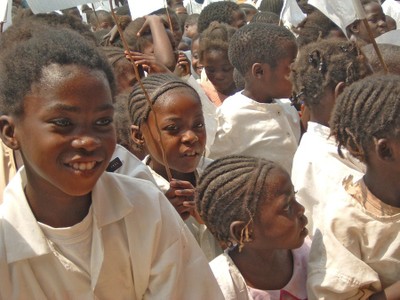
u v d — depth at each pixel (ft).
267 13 16.99
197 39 15.83
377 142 6.16
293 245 6.20
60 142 4.48
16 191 4.88
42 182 4.76
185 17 22.57
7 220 4.83
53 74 4.50
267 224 6.15
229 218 6.27
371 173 6.31
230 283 6.19
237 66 10.75
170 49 11.90
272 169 6.26
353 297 6.14
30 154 4.59
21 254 4.75
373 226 6.18
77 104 4.48
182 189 7.43
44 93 4.48
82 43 4.73
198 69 15.83
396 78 6.38
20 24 7.21
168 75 8.24
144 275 5.03
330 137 7.81
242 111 10.24
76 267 4.86
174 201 7.38
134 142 8.34
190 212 7.42
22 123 4.60
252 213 6.16
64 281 4.87
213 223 6.44
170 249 5.08
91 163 4.56
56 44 4.63
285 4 15.61
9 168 7.16
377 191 6.26
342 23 9.69
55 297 4.88
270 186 6.15
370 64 8.75
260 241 6.21
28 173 4.82
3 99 4.68
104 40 13.33
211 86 13.35
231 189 6.25
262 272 6.37
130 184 5.15
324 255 6.27
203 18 17.57
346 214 6.26
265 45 10.30
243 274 6.39
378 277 6.21
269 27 10.48
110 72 4.89
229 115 10.28
